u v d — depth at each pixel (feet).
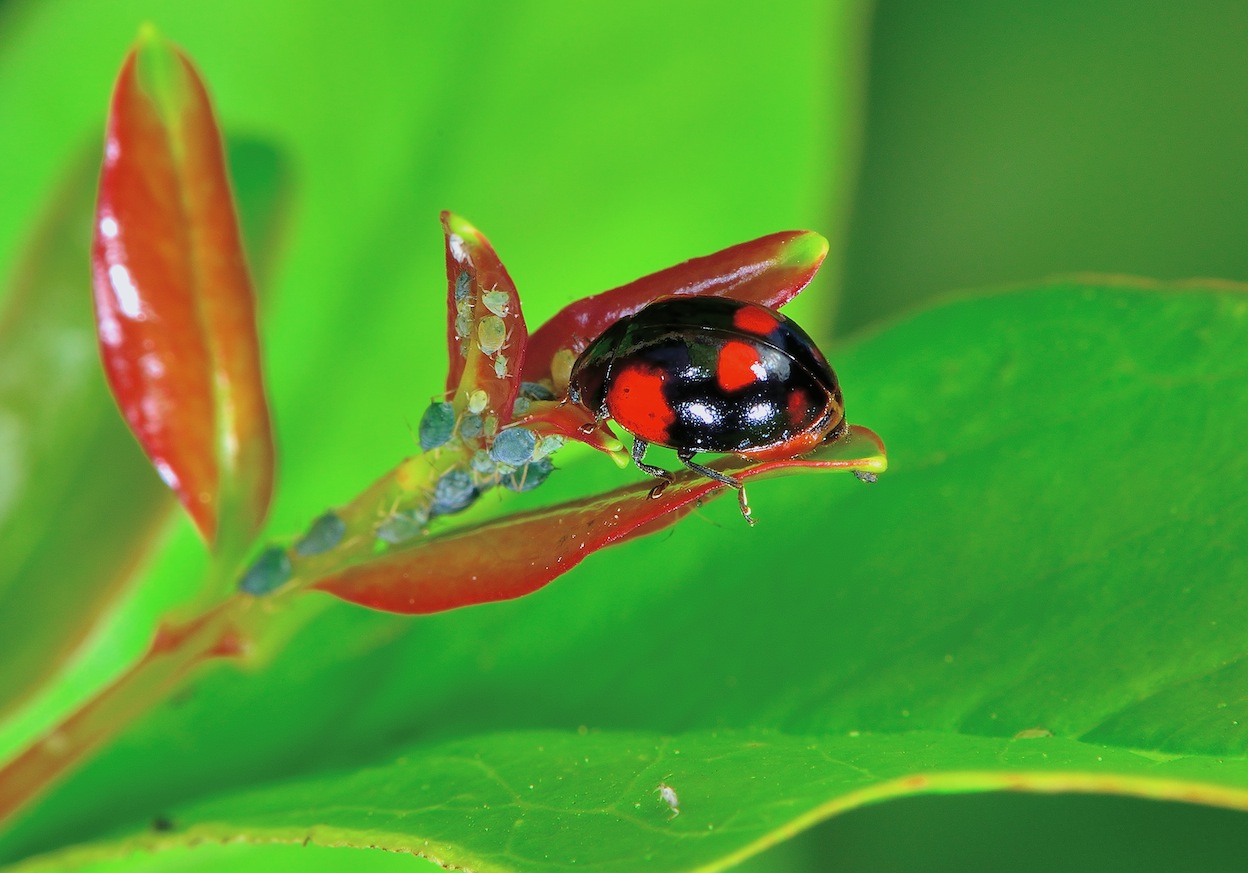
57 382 0.32
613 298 0.28
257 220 0.33
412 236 0.34
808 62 0.35
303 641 0.31
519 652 0.31
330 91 0.35
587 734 0.29
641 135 0.35
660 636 0.30
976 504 0.29
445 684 0.31
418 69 0.35
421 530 0.28
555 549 0.28
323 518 0.28
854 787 0.27
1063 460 0.30
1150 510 0.29
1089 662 0.28
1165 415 0.29
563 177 0.35
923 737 0.28
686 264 0.28
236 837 0.28
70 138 0.34
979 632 0.29
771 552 0.30
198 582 0.33
